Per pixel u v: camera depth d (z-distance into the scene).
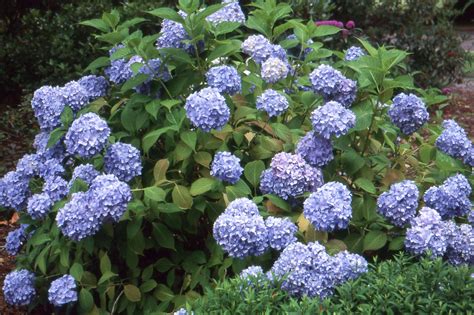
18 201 4.07
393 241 3.60
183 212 3.82
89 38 8.14
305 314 2.72
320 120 3.58
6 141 7.50
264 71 4.04
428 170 4.03
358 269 3.19
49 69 8.28
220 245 3.43
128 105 3.97
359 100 3.87
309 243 3.23
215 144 3.83
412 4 9.55
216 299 2.87
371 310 2.78
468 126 8.80
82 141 3.58
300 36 4.37
